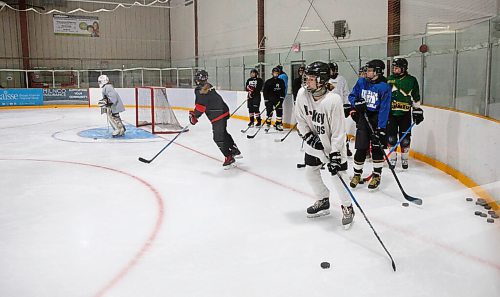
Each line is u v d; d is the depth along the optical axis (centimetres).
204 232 286
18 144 652
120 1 1827
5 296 206
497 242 265
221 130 463
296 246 262
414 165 485
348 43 948
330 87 272
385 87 372
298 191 383
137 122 858
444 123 448
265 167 483
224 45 1467
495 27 366
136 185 407
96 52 1812
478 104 396
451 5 634
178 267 235
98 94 1420
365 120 380
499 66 353
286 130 807
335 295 204
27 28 1698
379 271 229
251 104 827
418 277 222
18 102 1348
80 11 1770
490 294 205
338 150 273
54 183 416
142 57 1897
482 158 356
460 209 327
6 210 334
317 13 1033
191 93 1278
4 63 1675
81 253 254
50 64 1745
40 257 249
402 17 785
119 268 234
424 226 293
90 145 641
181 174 452
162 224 301
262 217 314
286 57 1049
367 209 330
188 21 1722
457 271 228
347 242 267
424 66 564
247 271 230
